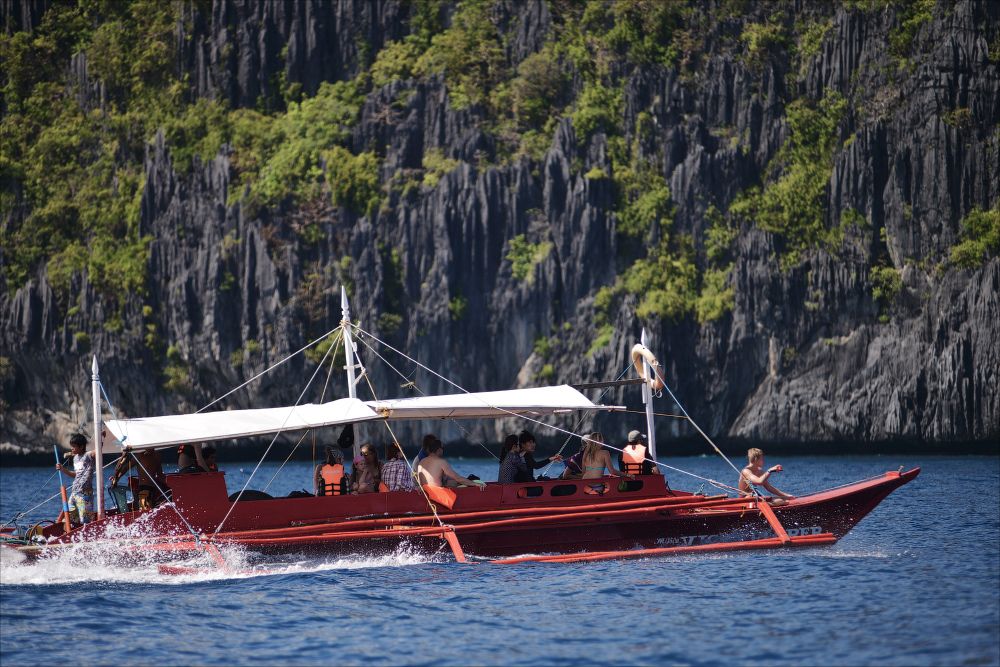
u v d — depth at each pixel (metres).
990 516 126.69
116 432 81.88
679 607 68.19
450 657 57.31
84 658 58.06
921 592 71.62
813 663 54.91
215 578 80.06
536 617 66.06
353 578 79.25
